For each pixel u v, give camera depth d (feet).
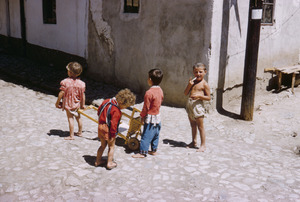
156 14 23.12
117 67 27.81
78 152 14.82
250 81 19.71
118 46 27.22
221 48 21.07
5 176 12.21
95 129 18.42
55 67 36.68
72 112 15.89
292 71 25.34
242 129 18.78
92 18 29.53
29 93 26.71
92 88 27.89
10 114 20.43
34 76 32.04
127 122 20.03
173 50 22.36
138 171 13.01
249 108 20.06
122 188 11.62
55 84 29.01
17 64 38.06
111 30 27.66
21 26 42.34
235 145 16.43
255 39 19.13
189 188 11.64
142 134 14.32
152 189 11.57
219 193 11.20
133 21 25.26
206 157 14.57
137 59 25.53
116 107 12.56
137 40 25.20
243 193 11.20
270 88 26.91
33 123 18.83
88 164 13.57
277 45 26.58
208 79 20.57
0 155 14.11
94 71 30.68
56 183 11.77
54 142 15.87
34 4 38.99
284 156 15.10
